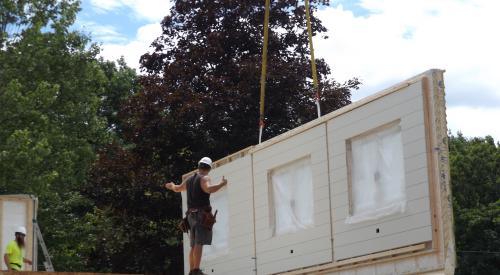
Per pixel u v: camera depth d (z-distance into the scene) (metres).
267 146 18.12
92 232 34.91
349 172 15.55
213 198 20.06
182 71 32.56
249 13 33.19
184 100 31.45
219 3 33.06
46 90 31.31
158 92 31.92
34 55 33.16
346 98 33.22
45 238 35.00
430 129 13.77
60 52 34.66
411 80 14.15
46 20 34.88
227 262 19.19
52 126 33.00
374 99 14.98
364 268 14.99
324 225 16.09
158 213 32.31
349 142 15.64
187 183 14.73
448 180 13.55
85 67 35.34
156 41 34.34
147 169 32.41
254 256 18.25
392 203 14.45
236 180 19.17
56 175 30.09
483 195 51.09
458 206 49.81
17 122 31.48
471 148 52.16
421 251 13.71
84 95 35.31
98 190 32.91
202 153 31.61
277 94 32.00
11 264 19.38
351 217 15.38
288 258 17.12
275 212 17.81
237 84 32.03
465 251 48.09
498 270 47.69
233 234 19.11
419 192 13.84
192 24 34.03
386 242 14.47
